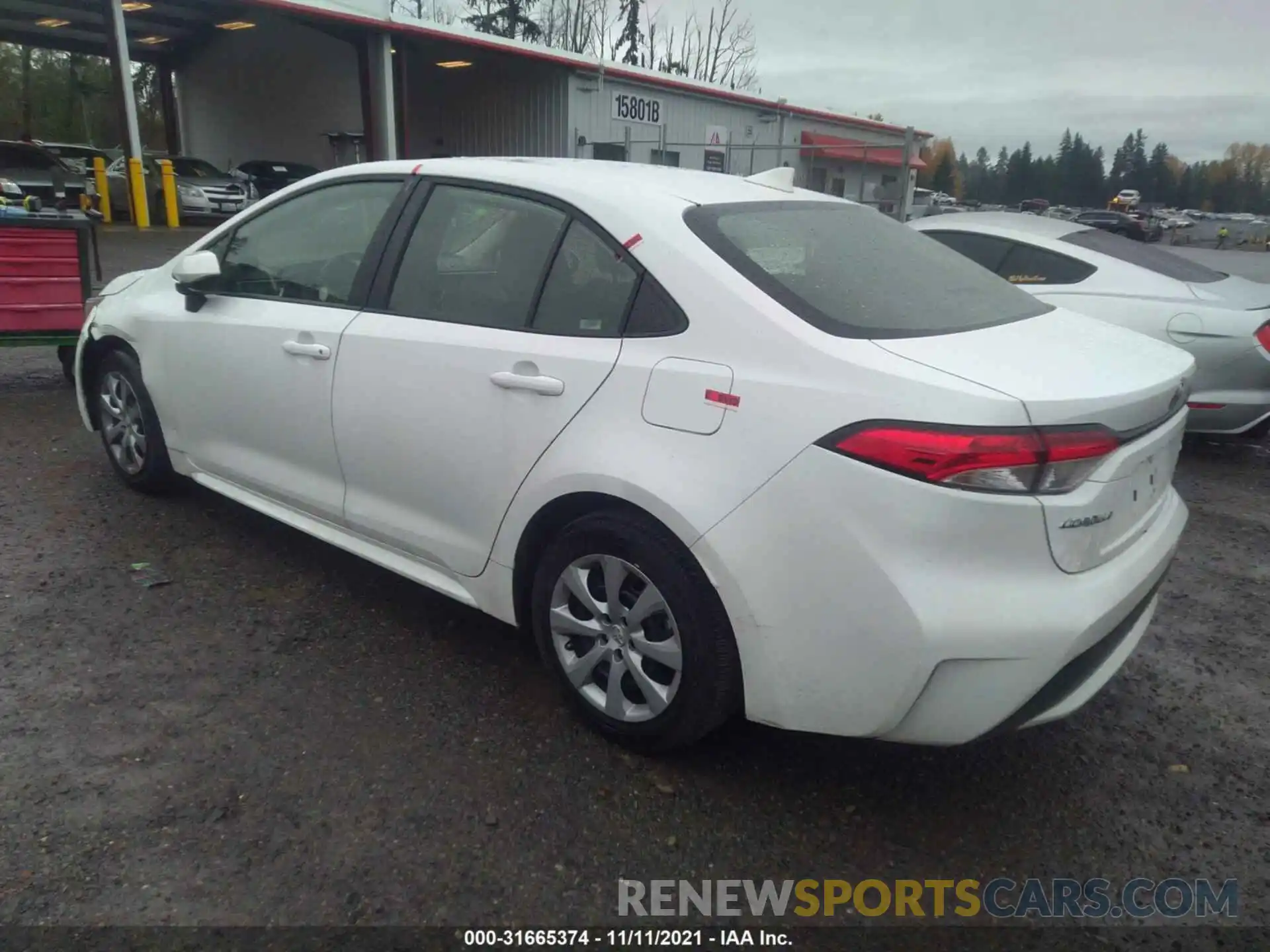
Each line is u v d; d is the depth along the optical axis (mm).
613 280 2848
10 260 5848
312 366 3535
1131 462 2467
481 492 3064
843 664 2398
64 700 3010
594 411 2760
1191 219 49000
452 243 3289
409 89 26531
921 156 34500
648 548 2646
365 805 2617
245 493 4082
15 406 6293
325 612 3697
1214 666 3633
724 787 2779
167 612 3621
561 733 2992
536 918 2287
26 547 4102
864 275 2877
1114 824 2713
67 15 23297
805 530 2385
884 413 2307
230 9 23047
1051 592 2314
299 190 3898
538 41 44688
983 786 2854
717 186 3244
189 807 2568
